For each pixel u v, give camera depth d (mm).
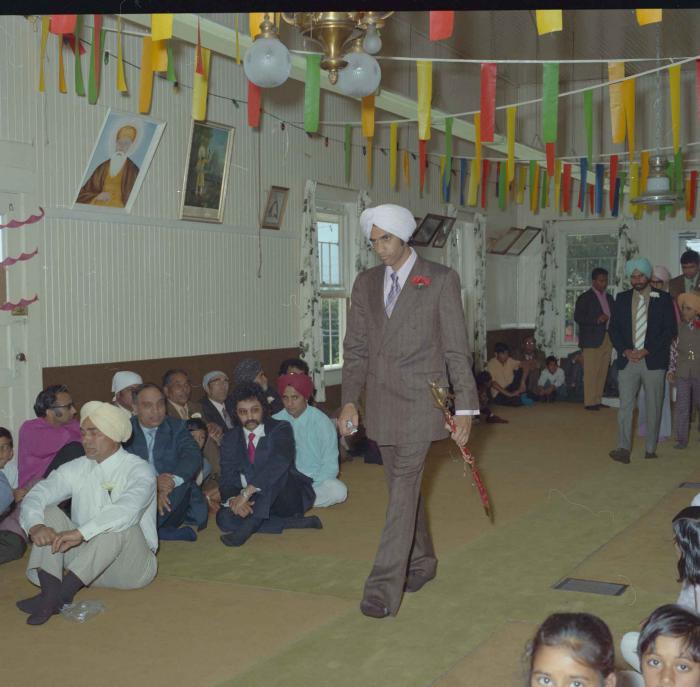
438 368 4305
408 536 4285
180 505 5809
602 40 11750
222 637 4031
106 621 4262
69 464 4820
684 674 2162
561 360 13688
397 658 3750
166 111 7891
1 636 4086
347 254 10961
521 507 6570
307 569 5074
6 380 6621
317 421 6742
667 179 8469
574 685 1975
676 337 8633
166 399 7145
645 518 6168
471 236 13789
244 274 9086
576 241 15250
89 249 7266
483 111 5809
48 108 6832
